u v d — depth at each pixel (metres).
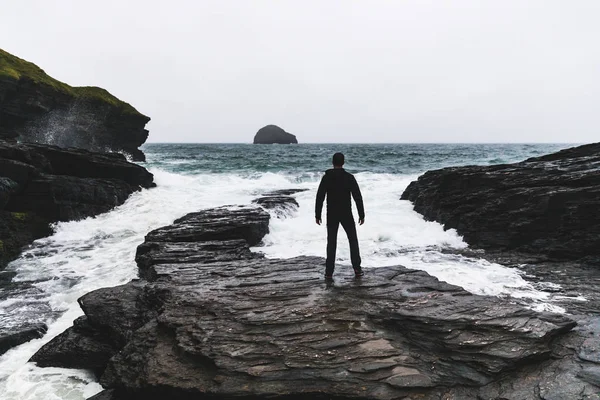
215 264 8.69
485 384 4.41
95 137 39.69
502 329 5.18
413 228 13.59
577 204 10.55
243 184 23.30
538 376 4.48
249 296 6.57
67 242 12.66
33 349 6.85
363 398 4.31
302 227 13.71
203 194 19.17
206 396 4.61
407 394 4.32
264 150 93.38
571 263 9.91
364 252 11.21
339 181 7.14
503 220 11.77
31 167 13.75
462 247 11.93
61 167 17.19
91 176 18.14
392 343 5.10
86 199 15.09
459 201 13.39
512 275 9.03
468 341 4.96
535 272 9.27
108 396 5.33
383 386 4.41
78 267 10.56
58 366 6.45
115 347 6.55
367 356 4.84
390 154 61.53
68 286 9.34
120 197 16.91
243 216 12.95
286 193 19.16
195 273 8.05
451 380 4.47
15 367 6.38
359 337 5.19
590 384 4.25
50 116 32.78
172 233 11.36
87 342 6.66
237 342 5.19
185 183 23.39
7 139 19.50
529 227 11.18
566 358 4.80
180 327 5.69
